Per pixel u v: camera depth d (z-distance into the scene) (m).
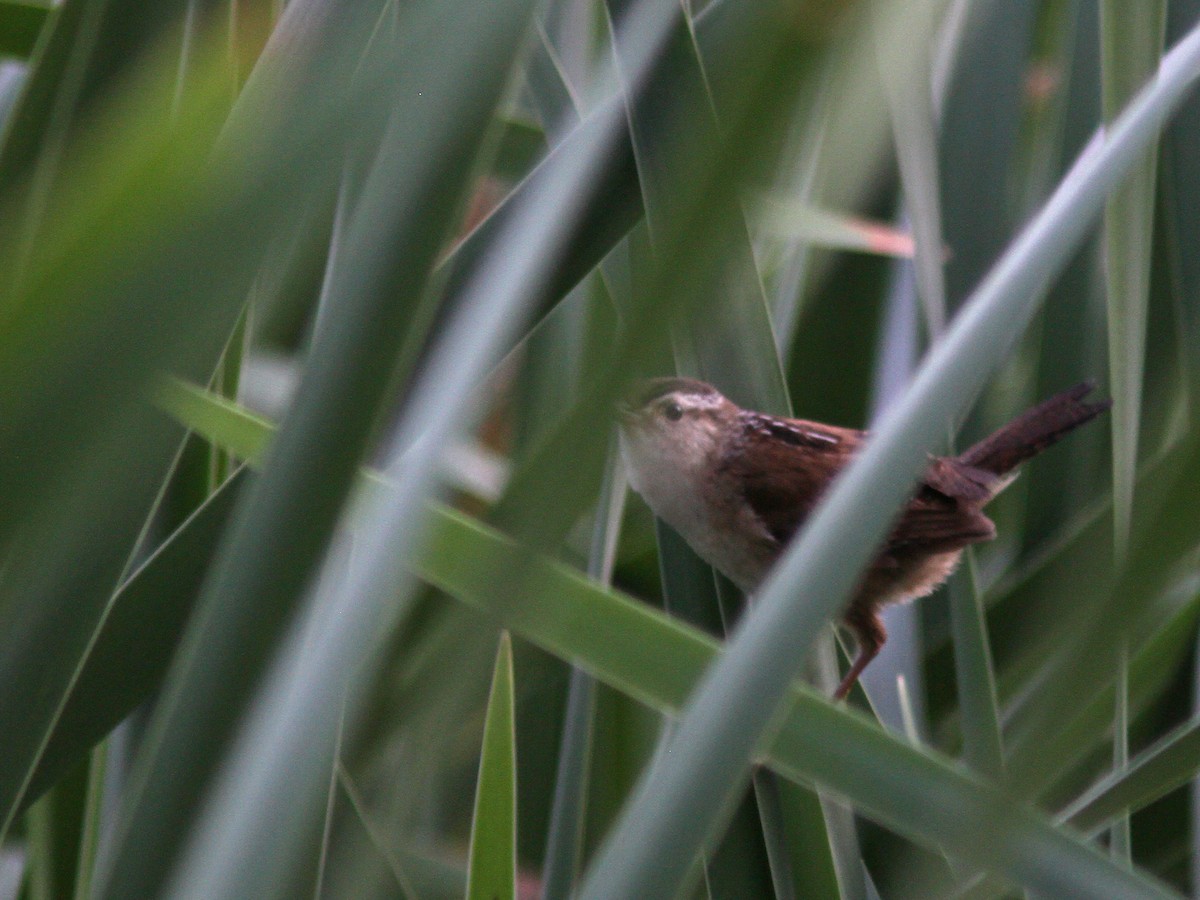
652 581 4.92
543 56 4.83
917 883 4.83
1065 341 4.93
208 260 1.86
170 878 3.45
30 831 4.82
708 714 3.00
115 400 1.94
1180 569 3.96
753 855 4.81
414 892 4.86
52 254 1.83
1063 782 4.87
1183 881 4.87
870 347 4.92
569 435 2.39
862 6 1.89
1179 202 4.87
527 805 4.88
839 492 3.18
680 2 4.80
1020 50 4.92
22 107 4.78
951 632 4.91
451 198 3.02
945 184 4.92
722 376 4.84
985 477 4.91
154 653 4.80
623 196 4.81
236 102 4.14
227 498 4.80
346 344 3.17
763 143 2.00
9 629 3.90
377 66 2.19
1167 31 4.88
